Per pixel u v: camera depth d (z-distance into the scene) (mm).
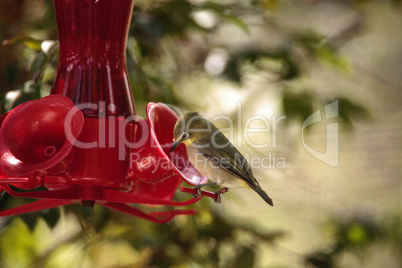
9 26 8641
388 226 11555
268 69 9227
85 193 5715
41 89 6914
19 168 5125
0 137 5566
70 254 9148
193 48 9500
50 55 7051
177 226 8602
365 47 16547
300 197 11703
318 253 9406
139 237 8469
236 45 9172
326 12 14477
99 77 6055
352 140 14258
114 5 6176
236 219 8961
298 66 9125
